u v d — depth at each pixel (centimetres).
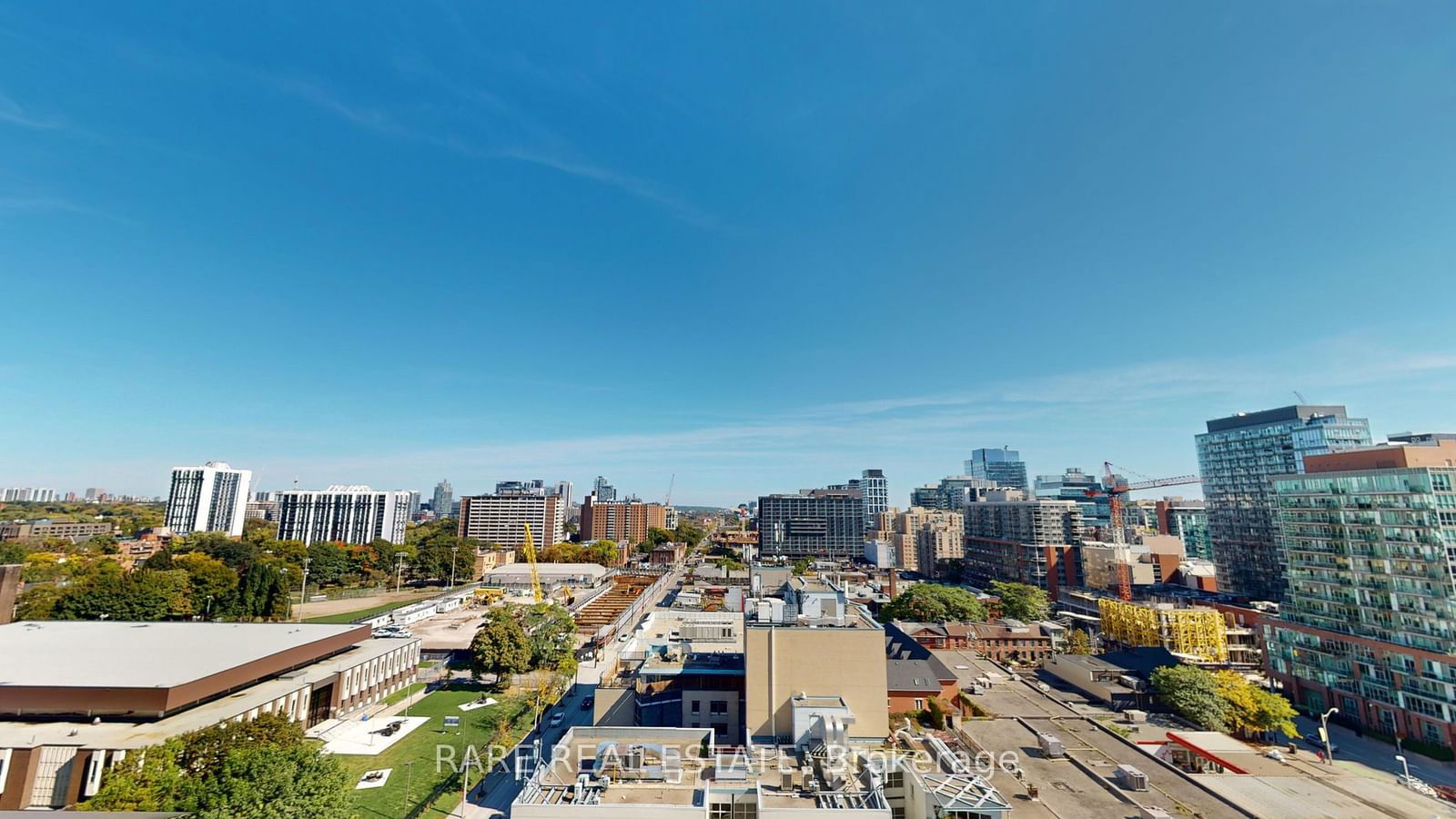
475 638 11219
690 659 8644
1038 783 6259
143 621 12088
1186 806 5841
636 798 4616
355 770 7531
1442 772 8969
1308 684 11794
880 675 6456
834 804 4556
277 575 16025
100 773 6269
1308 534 12194
